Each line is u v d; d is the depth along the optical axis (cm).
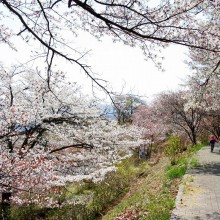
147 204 959
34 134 1181
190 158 1764
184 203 845
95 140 1284
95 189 1645
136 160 2639
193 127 2570
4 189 887
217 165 1505
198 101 1836
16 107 995
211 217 723
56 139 1324
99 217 1348
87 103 1295
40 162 912
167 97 2589
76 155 1282
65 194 1502
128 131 1430
